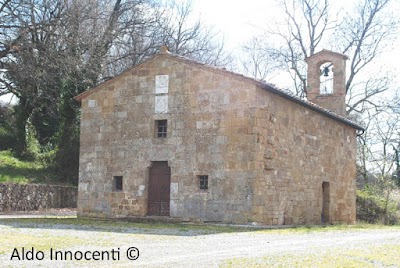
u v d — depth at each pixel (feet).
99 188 79.30
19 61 114.73
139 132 76.95
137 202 75.82
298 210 76.84
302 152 78.74
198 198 71.00
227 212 68.80
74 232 54.90
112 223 69.46
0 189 95.86
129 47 141.49
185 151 72.79
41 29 115.34
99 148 80.02
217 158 70.28
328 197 87.15
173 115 74.33
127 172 77.30
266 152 69.46
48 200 106.52
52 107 124.88
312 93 106.93
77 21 120.26
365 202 116.16
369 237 56.13
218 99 71.15
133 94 78.07
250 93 69.00
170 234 54.60
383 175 136.56
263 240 50.21
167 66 75.61
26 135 123.85
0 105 135.44
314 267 33.86
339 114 103.81
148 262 35.42
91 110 81.41
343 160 93.15
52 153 122.83
